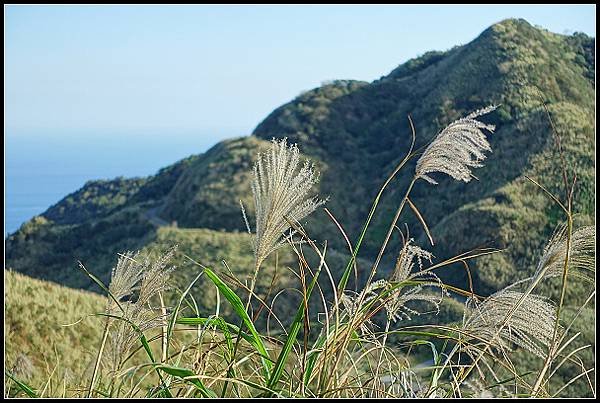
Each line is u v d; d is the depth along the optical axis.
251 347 2.22
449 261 2.11
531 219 36.34
